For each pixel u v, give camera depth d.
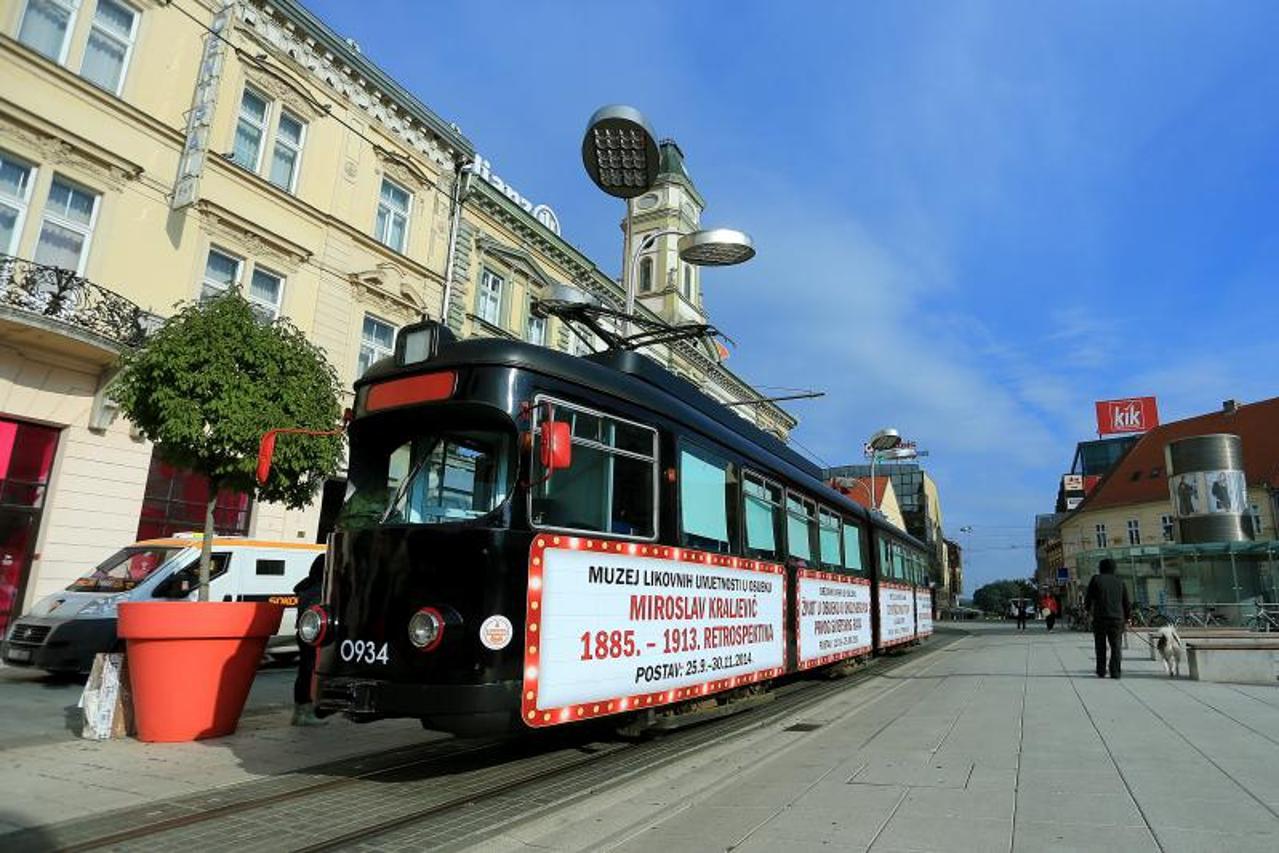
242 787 6.04
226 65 17.84
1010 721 8.37
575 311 11.01
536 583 5.90
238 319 9.05
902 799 5.30
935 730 7.98
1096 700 9.79
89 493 15.12
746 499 9.28
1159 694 10.25
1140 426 89.31
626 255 14.16
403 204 22.77
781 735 8.21
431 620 5.52
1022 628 44.84
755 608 9.19
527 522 5.93
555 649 5.98
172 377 8.74
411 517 6.17
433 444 6.31
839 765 6.48
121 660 7.93
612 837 4.74
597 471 6.68
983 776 5.86
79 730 8.14
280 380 9.09
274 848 4.66
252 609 8.12
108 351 14.61
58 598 12.39
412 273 22.47
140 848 4.66
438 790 5.97
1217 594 34.06
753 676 8.91
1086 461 104.50
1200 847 4.13
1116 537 55.56
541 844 4.68
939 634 38.19
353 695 5.64
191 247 16.91
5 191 14.30
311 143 19.86
